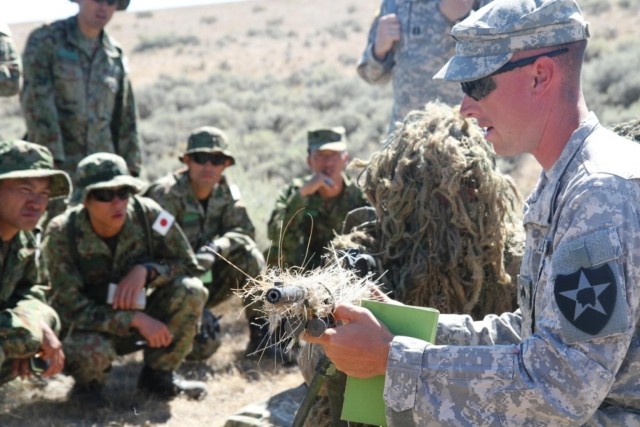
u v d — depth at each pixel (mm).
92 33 6477
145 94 24719
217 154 5844
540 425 2039
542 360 2018
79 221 4918
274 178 14875
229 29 43125
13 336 4223
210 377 5473
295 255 6004
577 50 2146
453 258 2908
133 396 5000
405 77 5598
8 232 4359
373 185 3078
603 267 1964
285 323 2217
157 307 5066
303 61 32375
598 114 15273
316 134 6062
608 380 1977
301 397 3658
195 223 5953
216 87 27047
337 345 2168
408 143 3006
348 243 3043
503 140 2227
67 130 6418
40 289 4586
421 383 2105
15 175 4152
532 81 2145
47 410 4773
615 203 1996
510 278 3064
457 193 2908
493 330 2574
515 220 3205
